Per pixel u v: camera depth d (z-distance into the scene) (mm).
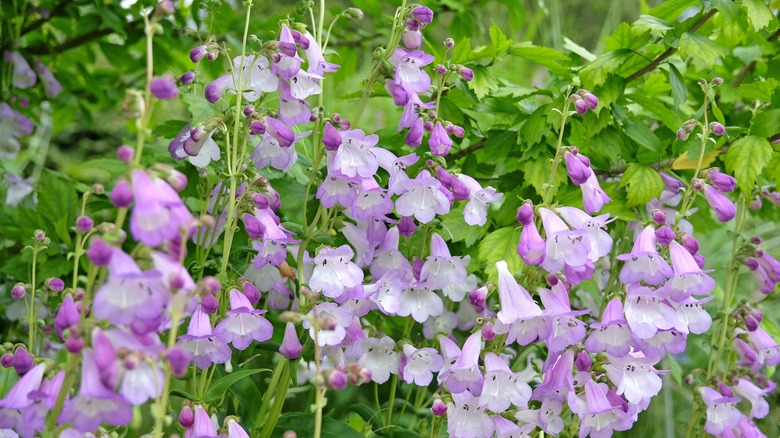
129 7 921
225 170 746
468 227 788
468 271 781
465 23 1000
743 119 855
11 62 929
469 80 753
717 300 862
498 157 813
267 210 716
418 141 734
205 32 912
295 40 724
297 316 648
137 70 969
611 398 722
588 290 854
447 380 703
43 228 835
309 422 743
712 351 827
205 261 768
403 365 752
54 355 886
